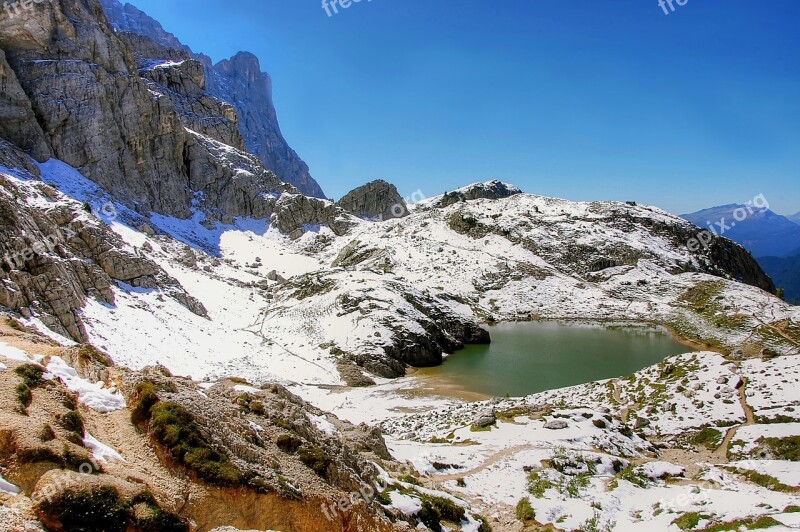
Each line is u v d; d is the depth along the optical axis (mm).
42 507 12648
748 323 112000
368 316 97250
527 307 139375
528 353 100438
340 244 182625
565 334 117812
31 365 17109
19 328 24234
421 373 86562
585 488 35969
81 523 12906
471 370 88250
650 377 64062
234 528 16297
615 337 114438
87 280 72125
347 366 83375
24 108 114062
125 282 85750
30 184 85750
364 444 36344
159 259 111938
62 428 15398
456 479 36906
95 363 20453
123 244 93375
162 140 158500
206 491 16562
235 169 188500
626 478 38031
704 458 44719
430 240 176000
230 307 106812
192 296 99438
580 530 29547
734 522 27719
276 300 117812
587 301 140500
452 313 111875
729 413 51156
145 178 147250
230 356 78438
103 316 67562
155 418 17562
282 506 17906
